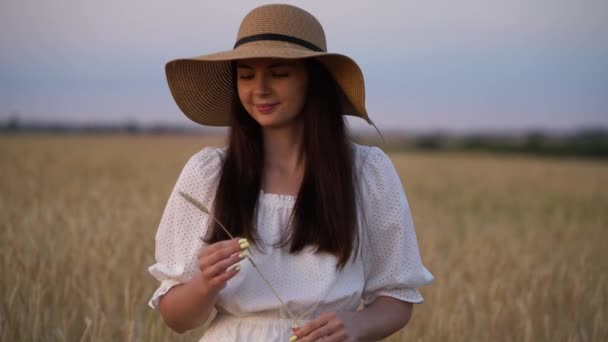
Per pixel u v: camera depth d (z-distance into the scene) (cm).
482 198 1852
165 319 237
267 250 236
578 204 1798
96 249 584
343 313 236
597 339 494
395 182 249
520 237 1016
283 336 237
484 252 741
